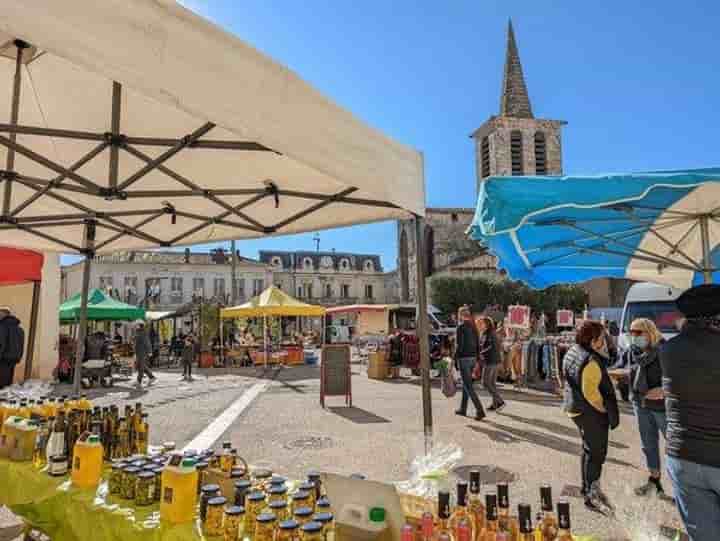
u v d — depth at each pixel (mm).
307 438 7066
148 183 4031
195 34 1942
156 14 1815
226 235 4961
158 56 1804
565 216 4176
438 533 1677
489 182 3285
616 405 4188
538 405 9680
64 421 3061
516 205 3199
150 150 3479
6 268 7898
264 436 7242
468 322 8359
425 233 3723
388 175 3201
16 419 3234
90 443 2668
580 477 5102
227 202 4289
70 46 1562
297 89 2414
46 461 2977
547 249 5078
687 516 2213
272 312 18859
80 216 4227
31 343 8328
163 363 22531
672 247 5090
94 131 3416
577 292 38406
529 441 6672
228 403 10469
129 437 3170
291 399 10961
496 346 9039
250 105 2135
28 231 4668
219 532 2010
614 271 6301
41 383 4691
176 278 55406
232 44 2090
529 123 53500
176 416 8930
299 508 1934
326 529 1853
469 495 1894
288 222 4566
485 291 39750
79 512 2443
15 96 2783
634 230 4688
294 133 2367
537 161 53969
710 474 2113
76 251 5152
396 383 14086
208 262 57125
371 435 7203
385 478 5191
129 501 2428
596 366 4176
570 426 7629
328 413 9086
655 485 4539
